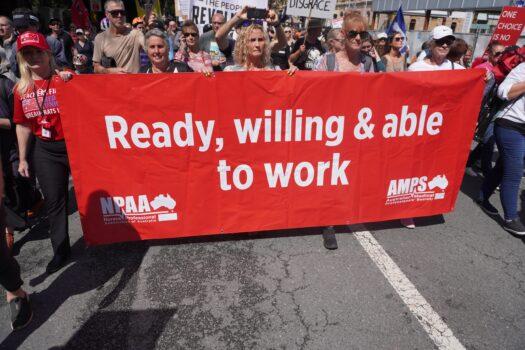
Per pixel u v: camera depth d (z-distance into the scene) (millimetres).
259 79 2664
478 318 2365
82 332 2270
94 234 2895
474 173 4953
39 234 3363
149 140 2703
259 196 2996
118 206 2846
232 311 2420
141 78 2551
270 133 2820
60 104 2521
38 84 2539
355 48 3277
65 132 2586
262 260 2939
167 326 2309
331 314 2395
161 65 3400
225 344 2182
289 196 3037
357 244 3174
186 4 6328
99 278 2730
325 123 2852
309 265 2877
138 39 4320
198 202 2932
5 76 2934
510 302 2508
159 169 2791
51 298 2535
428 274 2783
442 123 3066
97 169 2723
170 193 2871
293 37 10672
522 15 6574
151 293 2580
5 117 2936
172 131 2701
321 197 3082
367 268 2846
